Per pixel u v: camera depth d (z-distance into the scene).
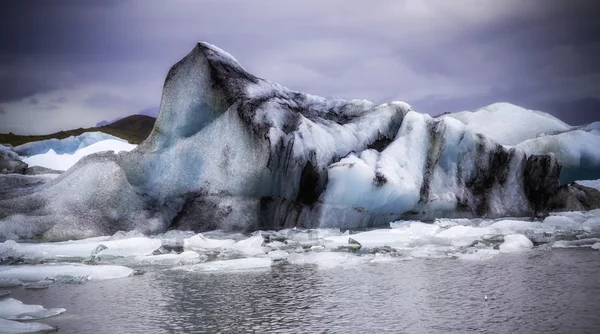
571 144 25.25
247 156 16.58
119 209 16.16
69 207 15.79
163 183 17.19
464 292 9.02
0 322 7.32
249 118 16.81
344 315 7.75
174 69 18.23
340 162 16.81
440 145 18.52
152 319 7.61
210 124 17.53
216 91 17.64
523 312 7.78
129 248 12.95
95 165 16.64
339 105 20.56
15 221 15.02
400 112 19.77
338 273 10.80
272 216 17.06
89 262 12.11
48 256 12.55
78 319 7.62
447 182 18.58
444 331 6.98
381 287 9.48
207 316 7.75
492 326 7.16
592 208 20.95
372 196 17.00
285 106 18.03
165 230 16.42
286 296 8.88
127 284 9.87
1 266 11.52
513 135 28.50
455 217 18.52
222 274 10.79
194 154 17.31
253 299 8.70
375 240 14.32
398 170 17.50
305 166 16.95
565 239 15.01
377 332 6.97
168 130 17.81
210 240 14.07
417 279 10.11
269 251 13.67
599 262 11.52
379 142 19.20
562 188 20.42
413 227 15.89
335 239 14.54
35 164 25.83
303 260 12.14
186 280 10.20
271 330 7.10
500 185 19.41
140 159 17.36
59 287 9.66
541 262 11.64
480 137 19.22
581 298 8.51
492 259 12.17
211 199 16.73
